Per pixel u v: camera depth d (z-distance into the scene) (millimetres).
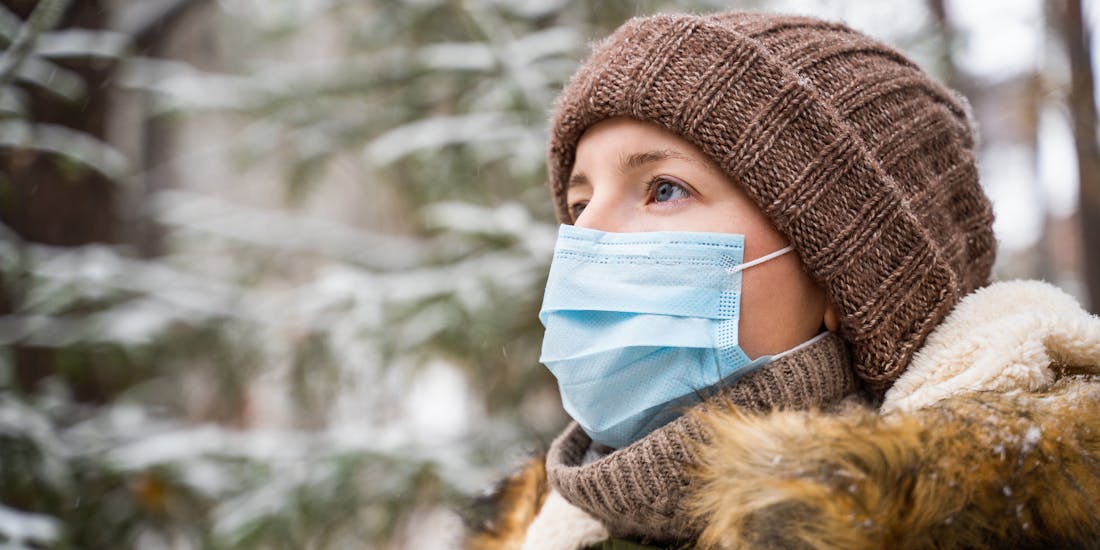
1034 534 878
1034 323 1004
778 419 941
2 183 2783
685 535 1073
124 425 2959
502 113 2996
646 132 1164
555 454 1256
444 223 2844
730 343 1116
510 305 2771
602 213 1206
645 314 1151
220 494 2902
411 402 3201
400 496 2783
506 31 3078
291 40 3785
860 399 1125
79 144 2877
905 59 1254
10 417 2615
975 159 1266
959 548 866
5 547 2297
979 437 875
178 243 3684
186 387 3387
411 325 2842
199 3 3770
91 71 3066
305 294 3045
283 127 3432
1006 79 3598
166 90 3316
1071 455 883
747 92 1109
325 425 3207
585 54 2932
